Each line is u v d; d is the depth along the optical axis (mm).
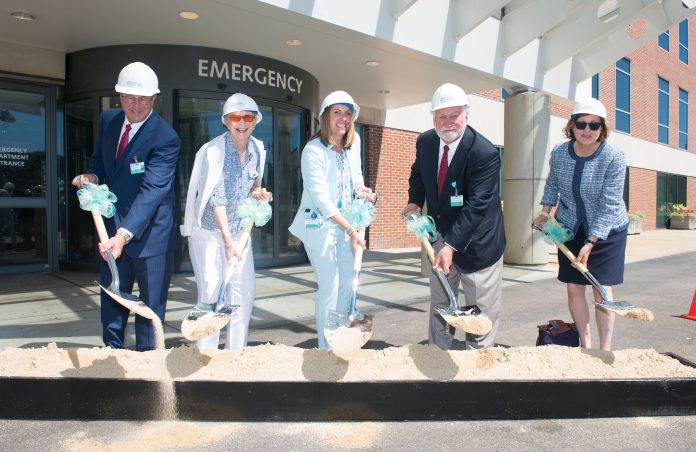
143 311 3289
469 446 2732
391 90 10562
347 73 9312
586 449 2705
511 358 3342
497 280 3779
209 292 3578
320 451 2680
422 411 2996
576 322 3975
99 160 3891
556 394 3018
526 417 3023
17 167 8180
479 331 3191
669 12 9164
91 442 2740
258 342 4727
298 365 3203
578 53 10359
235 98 3553
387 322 5547
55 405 2979
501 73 9062
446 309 3432
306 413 2977
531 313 6035
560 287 7699
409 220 3824
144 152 3598
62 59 8180
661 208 24344
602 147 3760
